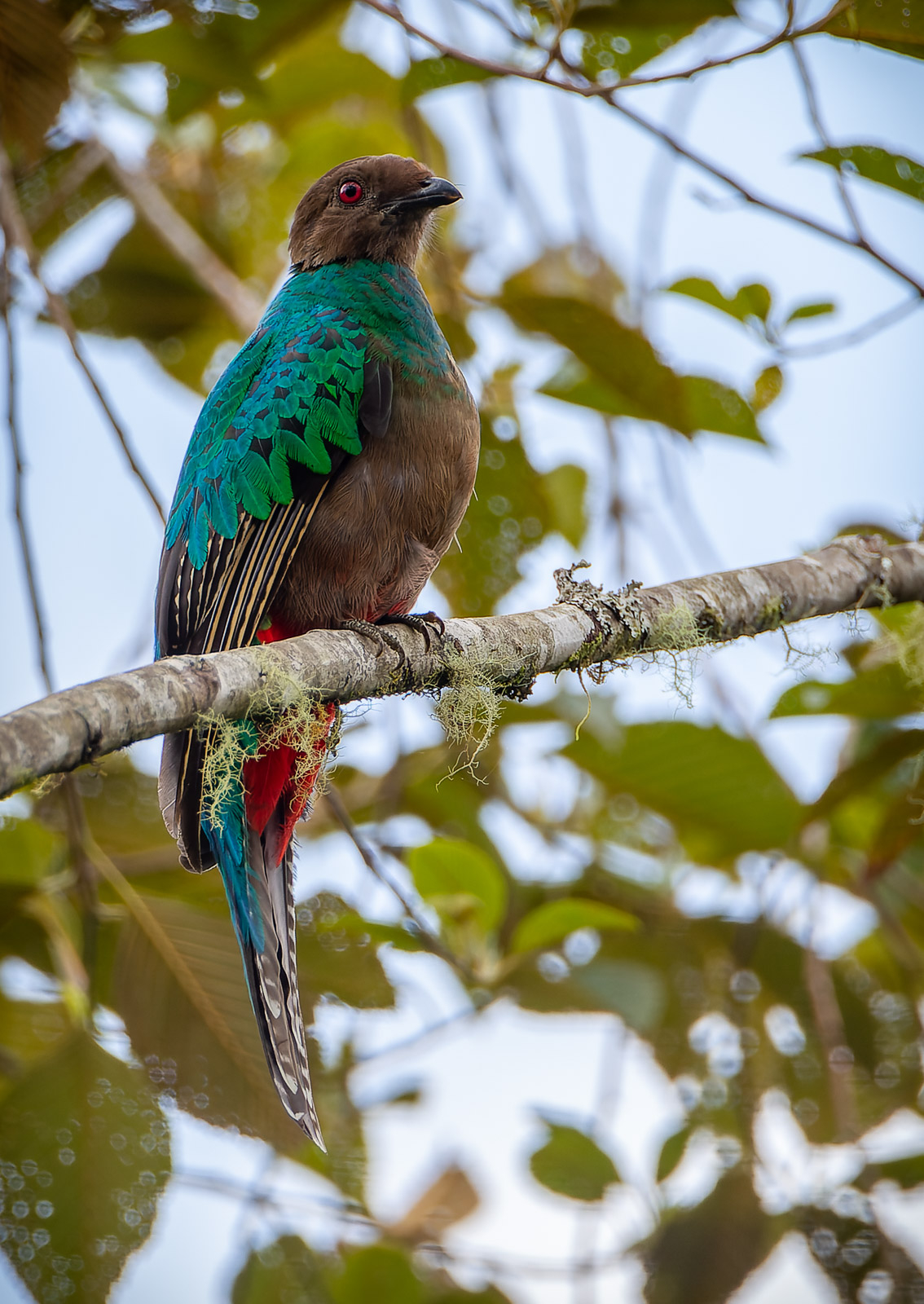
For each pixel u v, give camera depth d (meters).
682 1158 11.14
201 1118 9.03
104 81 13.47
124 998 9.24
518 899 11.77
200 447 9.54
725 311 10.04
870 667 9.76
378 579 9.04
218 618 8.89
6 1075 10.73
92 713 5.53
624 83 9.23
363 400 8.88
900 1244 10.20
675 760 10.92
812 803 9.45
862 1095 11.62
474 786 12.21
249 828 8.33
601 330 10.50
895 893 12.19
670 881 12.70
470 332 11.25
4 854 10.21
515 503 11.22
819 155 9.30
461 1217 11.37
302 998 10.09
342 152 14.04
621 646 8.56
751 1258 10.10
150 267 12.87
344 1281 10.30
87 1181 8.58
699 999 11.86
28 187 12.52
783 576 9.08
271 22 10.46
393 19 9.59
